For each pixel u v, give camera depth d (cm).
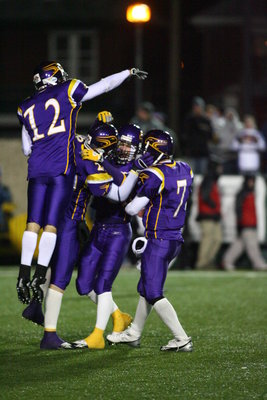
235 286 4512
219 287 4462
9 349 2733
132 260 5562
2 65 9362
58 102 2612
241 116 11219
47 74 2672
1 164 7494
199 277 4962
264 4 11619
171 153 2681
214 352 2681
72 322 3300
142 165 2673
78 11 9256
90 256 2748
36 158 2611
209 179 5556
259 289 4381
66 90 2622
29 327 3173
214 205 5556
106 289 2727
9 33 9362
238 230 5553
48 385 2253
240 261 5759
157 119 6175
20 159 7494
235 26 11419
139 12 5281
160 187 2620
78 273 2762
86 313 3522
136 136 2706
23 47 9362
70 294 4103
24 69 9362
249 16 8931
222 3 11500
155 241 2647
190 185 2681
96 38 9294
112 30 9269
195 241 5794
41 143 2609
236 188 5803
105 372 2395
